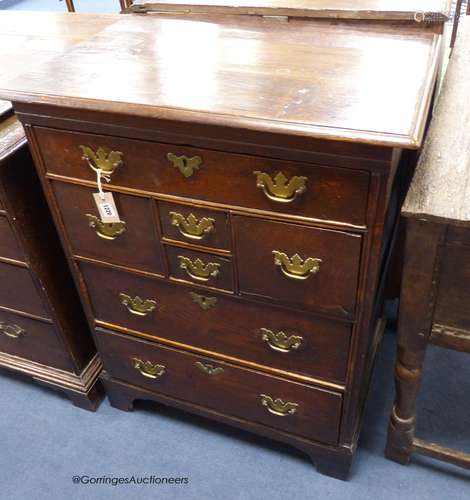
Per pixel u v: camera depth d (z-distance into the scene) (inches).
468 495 47.9
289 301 38.8
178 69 36.8
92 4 109.0
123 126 34.5
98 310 49.3
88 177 38.8
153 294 44.9
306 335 40.9
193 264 40.1
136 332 49.0
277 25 44.0
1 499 50.6
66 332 53.1
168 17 47.6
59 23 56.1
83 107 33.6
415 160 49.4
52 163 39.2
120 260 43.1
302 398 45.3
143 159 35.8
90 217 41.0
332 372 42.3
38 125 37.3
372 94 31.7
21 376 62.0
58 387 57.2
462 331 38.1
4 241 46.6
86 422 56.8
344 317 37.9
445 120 38.9
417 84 32.6
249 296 40.0
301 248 35.4
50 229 48.4
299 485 49.8
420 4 41.9
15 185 43.8
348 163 30.3
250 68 36.1
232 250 37.7
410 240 33.9
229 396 49.3
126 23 46.6
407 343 40.3
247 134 31.3
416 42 38.6
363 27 42.2
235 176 33.8
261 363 44.9
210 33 42.9
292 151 31.0
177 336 47.1
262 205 34.4
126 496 50.1
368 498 48.3
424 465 50.5
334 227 33.4
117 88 34.7
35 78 37.1
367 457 51.5
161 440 54.6
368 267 34.5
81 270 46.6
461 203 31.6
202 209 36.5
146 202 38.1
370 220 32.3
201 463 52.3
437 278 35.5
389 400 56.1
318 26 43.2
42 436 55.7
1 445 55.1
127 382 54.6
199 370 48.6
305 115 30.0
